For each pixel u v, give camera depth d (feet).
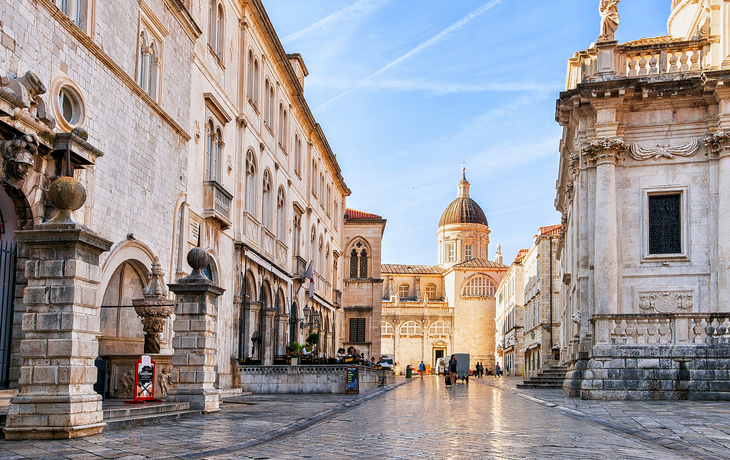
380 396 92.53
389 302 341.21
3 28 44.50
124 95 61.52
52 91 49.80
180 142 75.46
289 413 56.59
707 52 86.94
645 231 87.15
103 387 58.29
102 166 57.06
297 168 143.74
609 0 89.66
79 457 30.07
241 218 97.71
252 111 105.70
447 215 388.98
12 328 46.26
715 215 85.20
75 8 55.36
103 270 56.44
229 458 30.76
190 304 56.59
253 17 105.50
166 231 71.05
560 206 141.49
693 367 73.15
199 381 55.77
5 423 37.35
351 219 218.18
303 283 142.61
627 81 85.61
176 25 75.20
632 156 88.38
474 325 339.36
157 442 35.50
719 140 83.97
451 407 68.08
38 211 46.83
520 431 43.21
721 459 30.60
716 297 84.12
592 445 35.76
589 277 89.10
